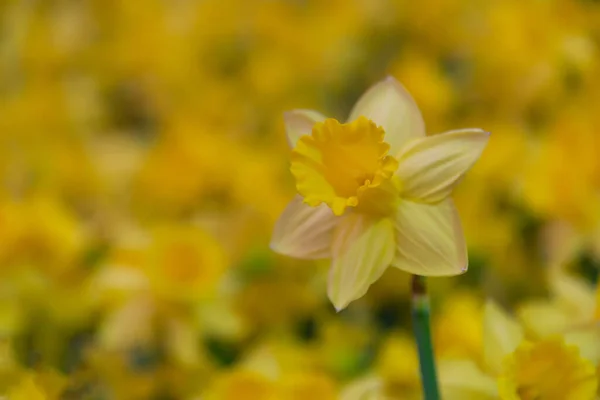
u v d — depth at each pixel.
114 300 0.99
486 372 0.89
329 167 0.85
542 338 0.88
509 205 1.04
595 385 0.85
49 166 1.16
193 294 0.98
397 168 0.84
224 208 1.07
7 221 1.00
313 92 1.30
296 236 0.85
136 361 0.98
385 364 0.95
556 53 1.07
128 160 1.16
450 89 1.14
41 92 1.36
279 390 0.92
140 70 1.38
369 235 0.84
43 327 0.99
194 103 1.30
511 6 1.13
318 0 1.40
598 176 1.01
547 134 1.04
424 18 1.25
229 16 1.38
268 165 1.10
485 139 0.84
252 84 1.29
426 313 0.84
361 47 1.29
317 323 1.02
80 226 1.03
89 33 1.47
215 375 0.96
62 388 0.95
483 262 1.02
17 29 1.46
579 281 0.94
